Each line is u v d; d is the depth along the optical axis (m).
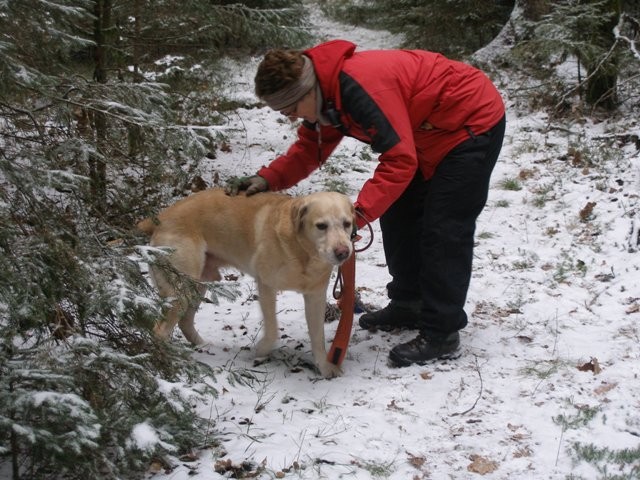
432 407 3.34
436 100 3.53
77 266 2.74
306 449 2.95
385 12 14.18
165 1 6.66
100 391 2.64
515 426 3.11
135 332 2.95
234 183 3.99
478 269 5.13
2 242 2.57
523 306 4.48
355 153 8.33
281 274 3.69
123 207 3.31
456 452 2.93
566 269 4.98
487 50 11.52
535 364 3.69
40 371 2.36
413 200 4.02
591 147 7.53
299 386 3.69
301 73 3.34
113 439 2.53
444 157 3.65
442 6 11.91
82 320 2.82
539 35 8.90
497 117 3.66
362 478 2.73
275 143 8.72
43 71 3.40
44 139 3.04
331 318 4.61
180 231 3.88
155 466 2.80
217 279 4.21
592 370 3.57
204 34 7.27
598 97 8.75
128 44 6.72
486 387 3.49
